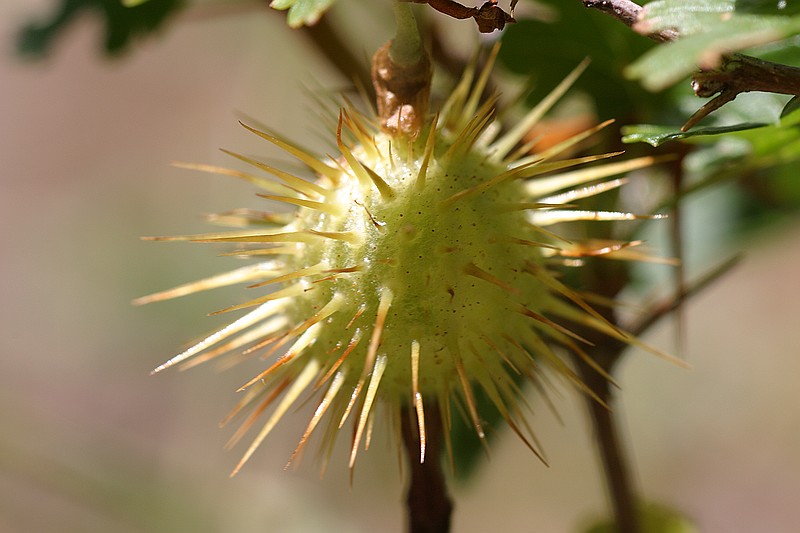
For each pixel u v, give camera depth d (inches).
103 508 12.3
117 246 15.5
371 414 7.8
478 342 7.7
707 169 8.4
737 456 15.6
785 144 8.1
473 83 8.6
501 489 15.2
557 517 15.0
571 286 8.5
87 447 12.6
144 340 14.9
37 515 13.7
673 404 15.5
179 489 12.8
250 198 14.5
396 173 7.7
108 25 9.1
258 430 14.6
